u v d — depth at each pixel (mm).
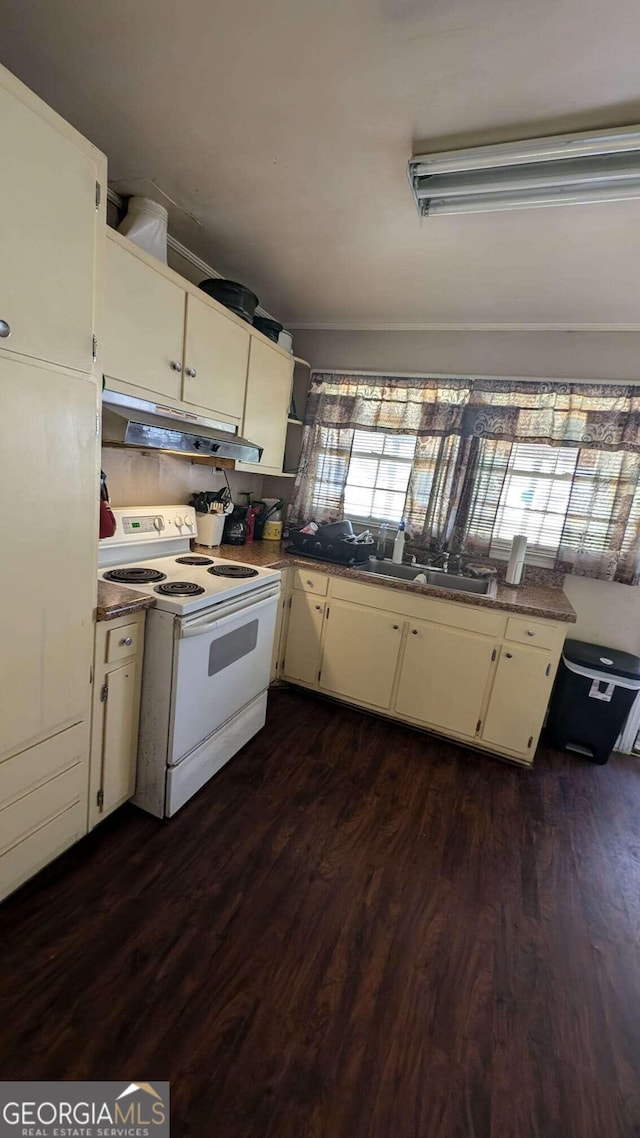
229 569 2244
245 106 1310
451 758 2434
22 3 1082
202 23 1074
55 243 1123
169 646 1671
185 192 1760
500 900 1615
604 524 2566
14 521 1144
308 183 1620
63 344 1188
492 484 2762
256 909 1474
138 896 1465
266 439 2736
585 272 1989
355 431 3062
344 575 2631
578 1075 1143
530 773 2389
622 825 2074
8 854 1308
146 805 1794
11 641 1193
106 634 1520
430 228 1792
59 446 1227
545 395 2613
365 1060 1119
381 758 2363
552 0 923
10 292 1037
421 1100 1057
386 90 1193
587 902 1652
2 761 1234
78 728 1469
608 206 1517
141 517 2271
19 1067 1022
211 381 2145
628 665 2482
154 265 1721
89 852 1606
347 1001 1242
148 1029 1123
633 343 2467
